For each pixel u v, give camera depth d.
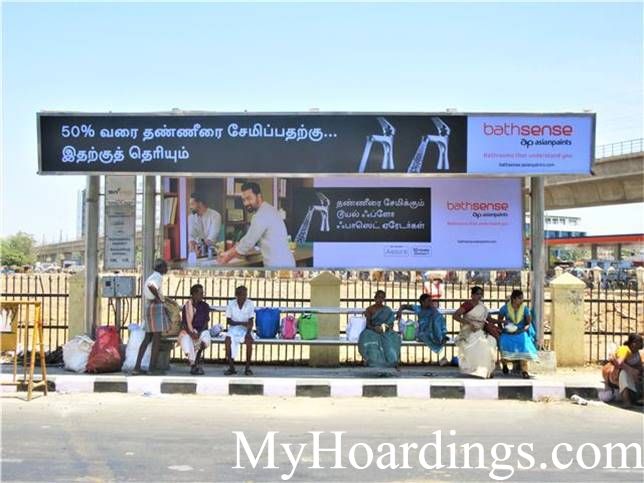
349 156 11.04
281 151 11.08
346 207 12.41
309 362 12.52
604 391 10.31
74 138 11.20
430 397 10.43
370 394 10.45
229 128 11.10
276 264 12.44
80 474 6.33
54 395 10.14
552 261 71.06
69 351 11.41
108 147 11.18
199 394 10.40
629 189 49.91
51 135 11.20
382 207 12.38
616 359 10.16
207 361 12.54
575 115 11.18
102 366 11.12
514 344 11.16
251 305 11.53
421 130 11.08
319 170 11.04
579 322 12.36
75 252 106.50
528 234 13.90
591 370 12.08
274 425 8.41
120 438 7.63
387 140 11.05
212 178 12.47
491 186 12.35
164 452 7.09
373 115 11.05
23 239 120.06
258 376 11.13
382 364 11.18
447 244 12.36
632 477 6.55
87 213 11.93
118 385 10.45
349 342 11.59
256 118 11.09
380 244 12.38
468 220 12.36
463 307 11.48
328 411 9.34
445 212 12.36
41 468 6.50
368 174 11.02
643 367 10.08
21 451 7.07
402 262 12.35
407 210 12.35
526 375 11.19
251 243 12.45
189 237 12.47
